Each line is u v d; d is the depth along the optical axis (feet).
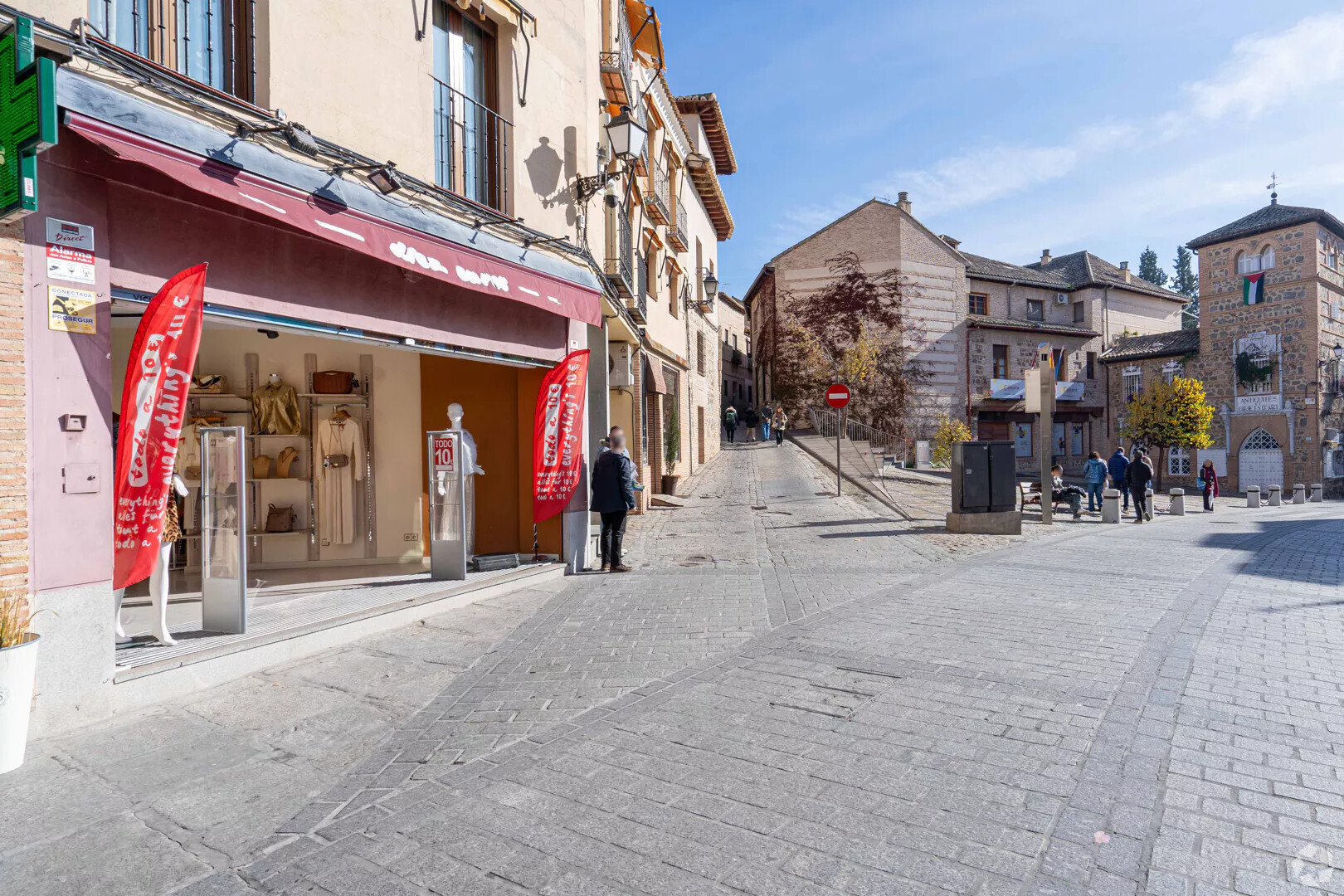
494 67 27.35
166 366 15.17
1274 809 9.91
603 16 39.78
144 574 15.19
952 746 12.15
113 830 10.18
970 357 108.99
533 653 18.58
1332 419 101.24
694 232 82.28
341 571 29.14
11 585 12.88
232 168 15.84
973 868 8.72
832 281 107.24
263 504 30.22
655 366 57.67
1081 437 121.29
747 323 168.86
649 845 9.46
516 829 9.96
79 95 13.39
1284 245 101.96
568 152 30.63
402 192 21.42
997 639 18.37
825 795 10.62
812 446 89.86
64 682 13.73
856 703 14.23
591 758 12.16
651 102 54.65
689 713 14.02
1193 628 19.02
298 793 11.30
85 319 14.05
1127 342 122.01
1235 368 106.22
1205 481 72.59
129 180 14.75
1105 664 16.21
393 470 31.19
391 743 13.16
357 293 20.30
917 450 98.07
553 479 28.89
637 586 26.71
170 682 15.51
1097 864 8.73
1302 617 20.16
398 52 22.09
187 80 15.65
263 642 17.58
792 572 28.76
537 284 25.91
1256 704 13.75
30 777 11.84
